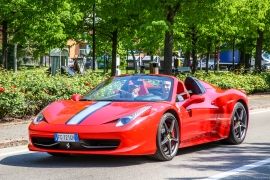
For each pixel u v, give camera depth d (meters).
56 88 13.08
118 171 6.69
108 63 41.38
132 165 7.11
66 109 7.42
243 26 26.52
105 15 23.94
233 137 9.23
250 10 25.50
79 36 30.66
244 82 21.61
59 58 25.94
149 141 7.04
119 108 7.20
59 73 14.64
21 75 12.95
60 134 6.84
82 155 7.98
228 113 9.09
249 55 49.25
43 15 28.52
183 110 7.81
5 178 6.30
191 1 20.23
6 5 27.27
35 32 30.20
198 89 8.74
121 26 27.75
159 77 8.22
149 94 7.83
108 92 8.03
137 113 7.01
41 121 7.22
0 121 11.81
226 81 20.28
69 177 6.31
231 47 42.19
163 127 7.39
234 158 7.82
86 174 6.50
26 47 49.69
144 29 19.47
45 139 7.08
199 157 7.88
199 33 32.06
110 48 34.50
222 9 20.34
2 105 11.73
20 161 7.55
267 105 17.73
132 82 8.12
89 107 7.36
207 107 8.48
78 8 28.55
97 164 7.19
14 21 29.47
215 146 9.12
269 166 7.17
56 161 7.50
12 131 10.30
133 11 20.28
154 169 6.84
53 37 29.69
